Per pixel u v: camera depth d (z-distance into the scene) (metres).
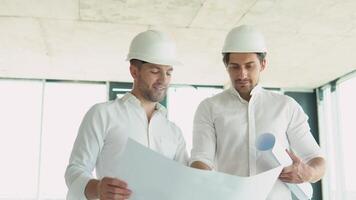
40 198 6.72
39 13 4.21
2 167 6.68
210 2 3.94
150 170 1.07
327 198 7.38
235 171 1.67
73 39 4.99
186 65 6.14
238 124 1.70
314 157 1.60
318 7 4.08
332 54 5.62
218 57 5.73
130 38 4.92
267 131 1.66
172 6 4.02
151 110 1.66
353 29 4.66
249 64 1.60
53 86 7.09
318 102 7.70
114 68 6.33
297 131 1.69
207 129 1.75
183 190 1.08
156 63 1.47
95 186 1.25
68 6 4.03
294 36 4.89
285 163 1.36
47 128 6.93
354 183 6.76
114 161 1.52
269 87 7.68
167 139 1.65
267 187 1.20
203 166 1.58
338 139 7.17
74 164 1.45
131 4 3.97
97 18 4.31
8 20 4.42
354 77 6.70
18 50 5.45
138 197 1.12
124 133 1.55
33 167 6.79
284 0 3.91
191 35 4.82
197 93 7.50
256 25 4.52
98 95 7.21
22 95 6.98
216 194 1.10
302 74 6.73
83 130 1.53
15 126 6.86
